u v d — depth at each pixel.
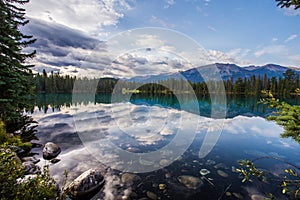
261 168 3.47
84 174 2.84
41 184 1.81
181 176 3.20
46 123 8.26
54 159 3.96
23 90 7.07
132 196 2.61
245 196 2.59
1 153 1.65
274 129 7.15
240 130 6.90
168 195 2.64
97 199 2.54
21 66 7.13
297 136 1.62
